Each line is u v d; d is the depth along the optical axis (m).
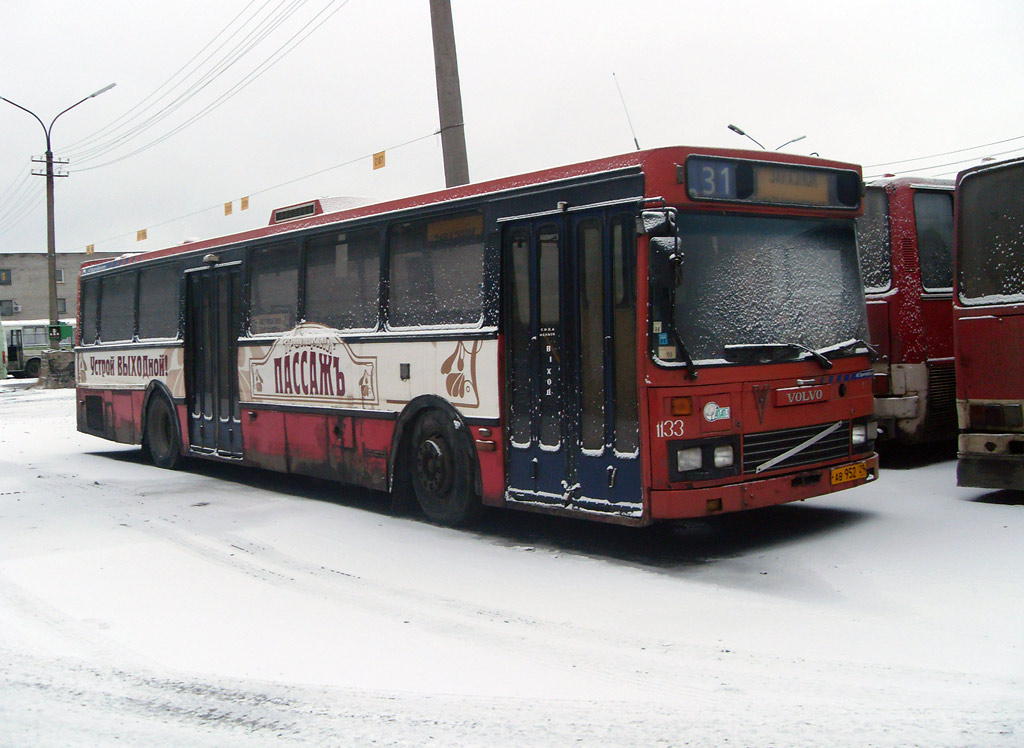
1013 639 5.24
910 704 4.40
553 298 7.77
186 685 5.02
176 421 13.70
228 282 12.36
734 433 7.19
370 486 9.87
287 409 11.12
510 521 9.30
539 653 5.35
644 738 4.14
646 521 6.96
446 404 8.79
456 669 5.14
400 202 9.42
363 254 9.95
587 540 8.31
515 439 8.14
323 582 7.10
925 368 11.09
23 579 7.35
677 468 6.94
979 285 8.83
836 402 7.87
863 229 11.34
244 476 13.27
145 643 5.75
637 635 5.59
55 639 5.86
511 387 8.18
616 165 7.29
